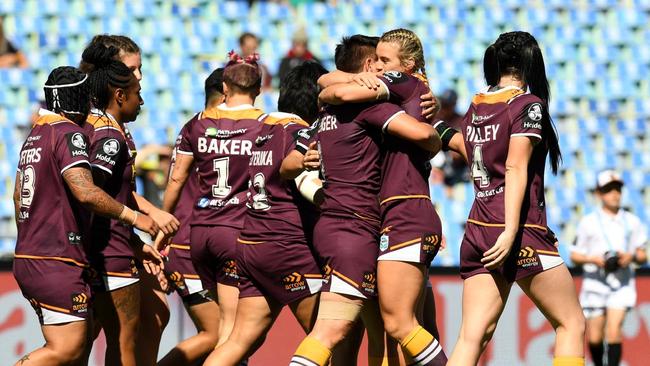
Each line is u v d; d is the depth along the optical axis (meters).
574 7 51.56
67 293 17.81
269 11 48.84
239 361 19.34
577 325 17.16
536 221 17.00
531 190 17.06
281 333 28.53
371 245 17.50
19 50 44.09
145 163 32.09
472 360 17.02
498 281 17.19
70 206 17.97
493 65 17.62
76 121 18.61
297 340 28.66
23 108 42.47
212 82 22.64
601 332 32.19
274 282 19.06
